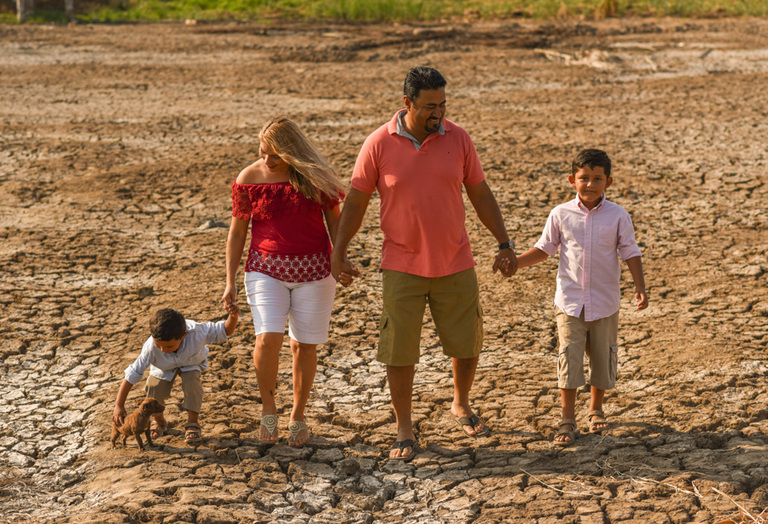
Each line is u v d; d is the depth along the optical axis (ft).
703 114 92.53
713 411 31.37
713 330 39.73
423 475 27.89
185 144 82.43
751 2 225.76
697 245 52.54
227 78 124.06
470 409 31.32
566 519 24.68
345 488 27.07
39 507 26.12
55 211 61.16
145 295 45.88
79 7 241.14
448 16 228.43
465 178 29.32
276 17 232.73
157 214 60.80
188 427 29.99
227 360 37.27
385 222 28.76
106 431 30.96
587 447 29.17
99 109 100.68
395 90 111.75
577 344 29.25
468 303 29.19
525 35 178.81
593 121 90.33
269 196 28.53
